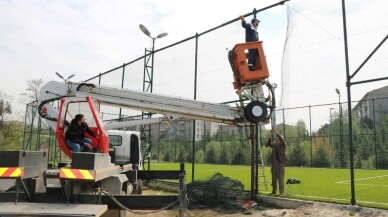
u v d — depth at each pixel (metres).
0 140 34.75
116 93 8.47
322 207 8.58
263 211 9.23
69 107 8.05
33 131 22.58
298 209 8.84
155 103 8.60
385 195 10.50
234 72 8.51
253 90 8.30
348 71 8.48
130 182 9.00
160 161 21.75
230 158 24.22
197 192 10.73
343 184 13.59
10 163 4.44
